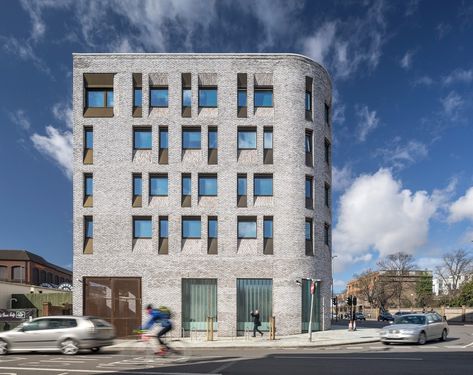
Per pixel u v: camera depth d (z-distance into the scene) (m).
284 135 32.81
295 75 33.50
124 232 31.75
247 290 31.66
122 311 31.14
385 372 13.77
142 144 32.78
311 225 33.44
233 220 31.98
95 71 32.94
